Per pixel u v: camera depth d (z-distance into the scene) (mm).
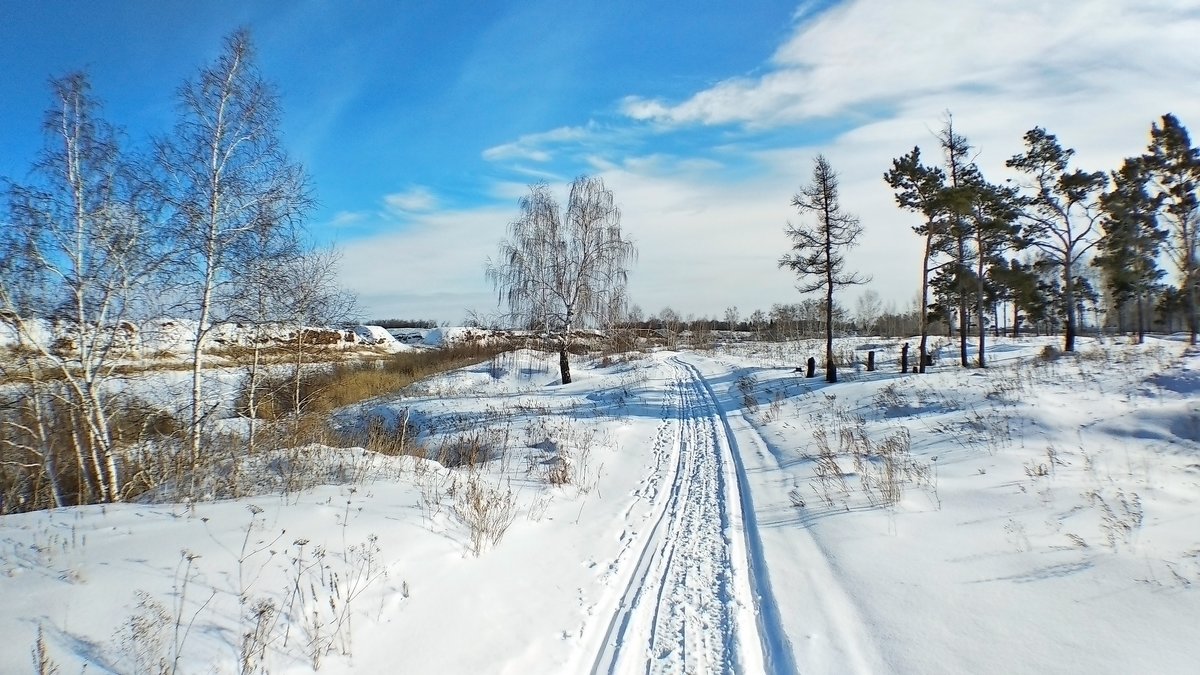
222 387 12844
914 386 17219
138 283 10070
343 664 3939
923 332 22641
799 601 5531
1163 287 29438
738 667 4457
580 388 25859
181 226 10523
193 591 4160
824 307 24672
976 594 5305
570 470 10773
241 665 3639
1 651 3244
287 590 4426
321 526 5582
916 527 7160
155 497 7926
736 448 13273
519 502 8266
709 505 8977
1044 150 23344
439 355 38094
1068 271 24078
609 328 29172
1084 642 4375
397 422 17703
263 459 9359
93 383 9484
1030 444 10125
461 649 4441
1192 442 9227
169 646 3568
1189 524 6184
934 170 22438
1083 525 6465
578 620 5234
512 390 26953
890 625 4949
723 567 6457
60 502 9344
